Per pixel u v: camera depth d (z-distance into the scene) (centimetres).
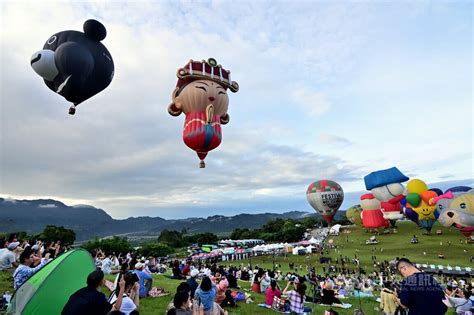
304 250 6247
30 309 596
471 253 5081
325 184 5375
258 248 6312
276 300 1090
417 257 5028
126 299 666
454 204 5056
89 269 708
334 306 1225
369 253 5725
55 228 7250
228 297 1098
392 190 6700
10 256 1196
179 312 537
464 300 1124
